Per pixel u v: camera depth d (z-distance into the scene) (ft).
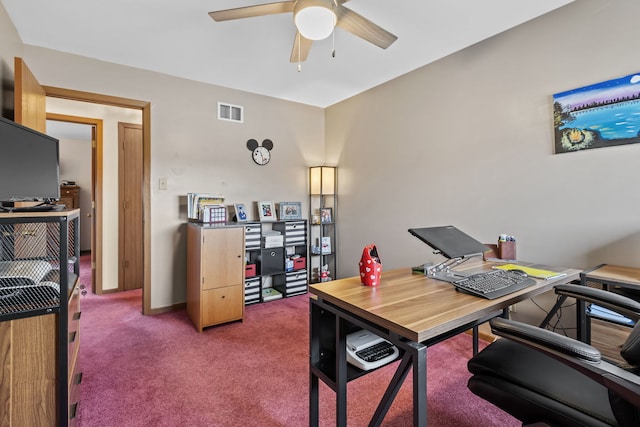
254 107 12.14
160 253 10.30
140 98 9.85
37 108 7.59
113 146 12.78
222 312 9.18
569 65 6.85
